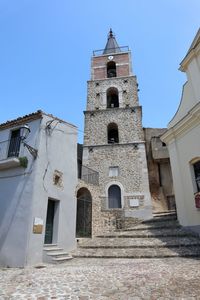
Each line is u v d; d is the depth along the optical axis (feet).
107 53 96.58
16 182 32.60
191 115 36.73
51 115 37.35
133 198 61.46
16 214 30.60
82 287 15.92
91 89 83.41
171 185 76.74
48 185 33.50
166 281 16.61
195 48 38.73
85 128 75.20
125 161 67.10
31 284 17.25
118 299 13.28
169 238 34.45
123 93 80.53
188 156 38.11
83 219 46.21
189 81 40.29
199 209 34.37
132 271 20.63
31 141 34.40
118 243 34.99
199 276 17.60
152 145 81.30
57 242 32.91
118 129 73.46
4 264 28.30
